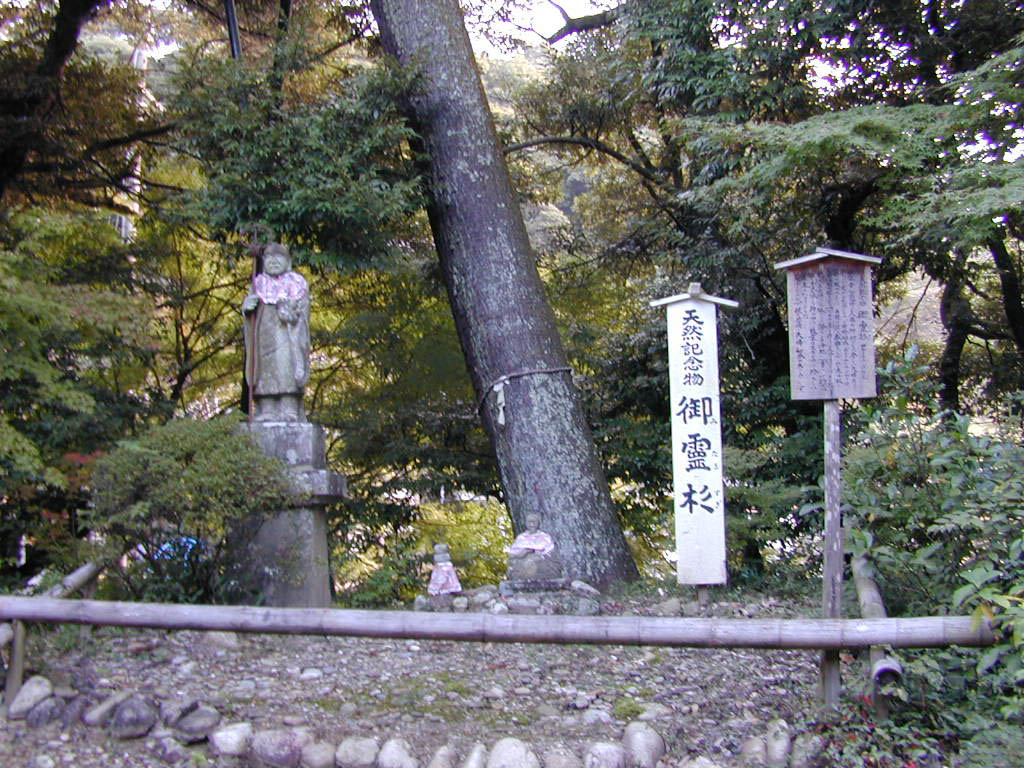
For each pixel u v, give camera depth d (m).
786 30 8.93
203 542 5.53
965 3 8.68
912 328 12.22
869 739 3.71
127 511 4.97
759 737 3.92
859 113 7.68
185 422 5.39
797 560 7.94
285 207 7.54
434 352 10.07
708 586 6.62
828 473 4.57
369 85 8.05
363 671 4.90
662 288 10.27
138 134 10.26
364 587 7.12
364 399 10.28
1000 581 4.23
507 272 8.12
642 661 5.11
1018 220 8.11
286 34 8.64
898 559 4.59
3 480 5.54
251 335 6.21
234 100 7.95
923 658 3.90
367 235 7.97
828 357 4.68
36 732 3.98
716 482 6.21
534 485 7.70
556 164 13.88
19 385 5.93
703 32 9.52
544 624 3.94
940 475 4.79
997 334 10.74
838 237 9.28
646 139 11.96
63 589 4.86
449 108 8.37
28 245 5.38
